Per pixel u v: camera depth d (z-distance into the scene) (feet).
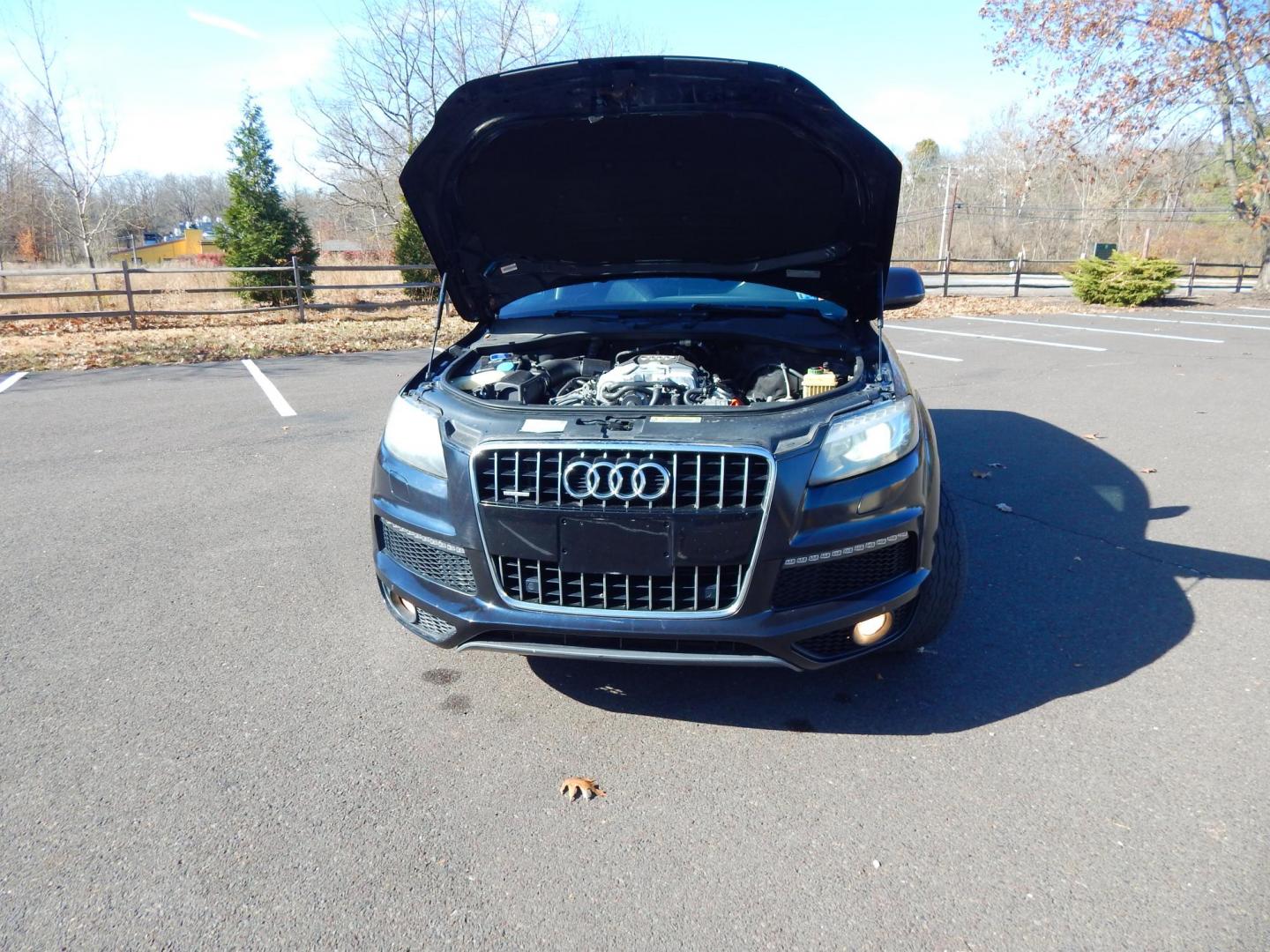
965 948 6.04
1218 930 6.10
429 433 8.80
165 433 21.67
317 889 6.71
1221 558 12.96
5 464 18.94
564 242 12.17
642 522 7.75
